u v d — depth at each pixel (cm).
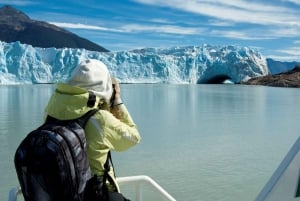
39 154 161
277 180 130
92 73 182
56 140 162
